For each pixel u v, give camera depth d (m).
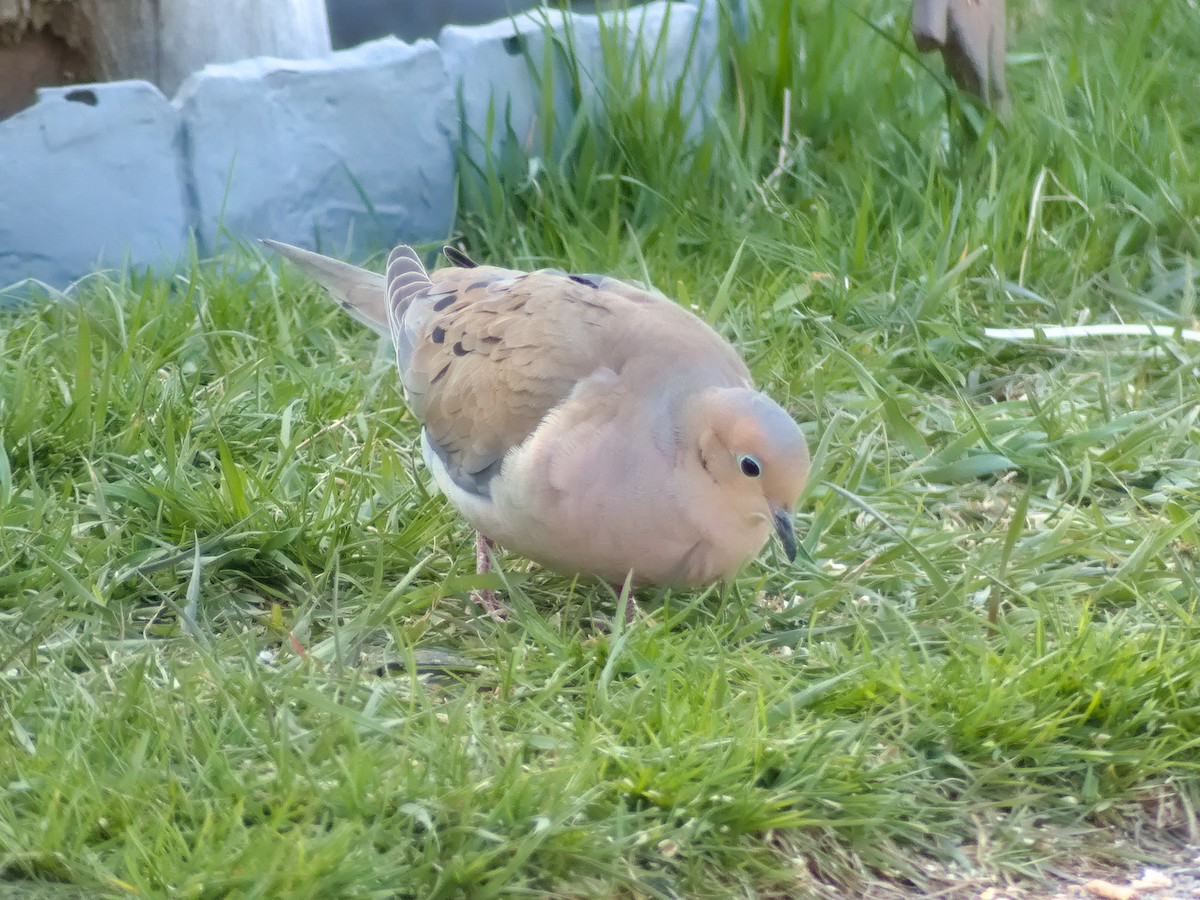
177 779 5.34
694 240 10.49
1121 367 9.39
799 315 9.59
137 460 7.86
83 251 9.63
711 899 5.30
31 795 5.34
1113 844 5.74
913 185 10.91
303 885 4.90
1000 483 8.27
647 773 5.50
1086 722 6.17
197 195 9.88
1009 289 10.12
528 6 13.30
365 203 10.33
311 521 7.39
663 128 11.07
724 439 6.24
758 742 5.64
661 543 6.43
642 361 6.56
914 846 5.68
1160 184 10.90
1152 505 8.09
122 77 10.31
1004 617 6.77
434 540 7.46
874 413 8.59
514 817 5.36
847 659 6.36
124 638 6.68
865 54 12.33
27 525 7.25
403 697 6.18
